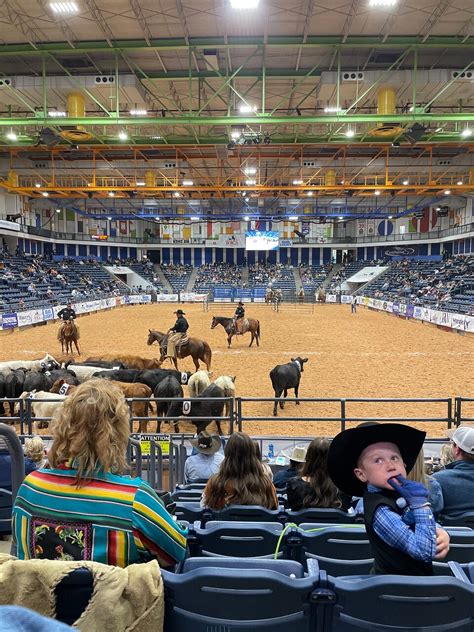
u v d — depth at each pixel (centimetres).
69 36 1600
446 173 3438
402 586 177
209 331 2738
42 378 1173
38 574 160
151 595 164
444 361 1811
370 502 187
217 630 186
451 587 179
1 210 4309
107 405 186
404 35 1606
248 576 183
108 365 1363
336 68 1902
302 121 1695
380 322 3238
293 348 2127
